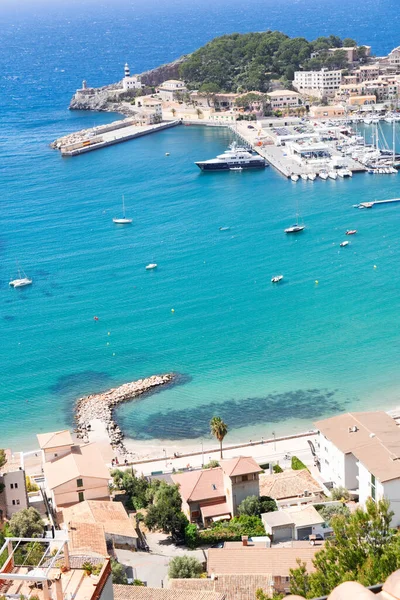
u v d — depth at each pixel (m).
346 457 125.38
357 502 123.44
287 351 188.88
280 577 95.69
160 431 158.00
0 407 170.38
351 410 162.00
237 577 95.00
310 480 129.50
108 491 125.38
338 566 61.88
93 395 173.50
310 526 112.25
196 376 179.50
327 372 177.88
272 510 120.44
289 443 149.88
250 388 172.75
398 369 177.75
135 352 192.75
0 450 127.50
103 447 152.12
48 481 124.81
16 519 109.38
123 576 96.12
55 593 40.28
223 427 142.88
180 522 115.44
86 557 43.66
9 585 41.44
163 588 91.88
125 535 111.06
